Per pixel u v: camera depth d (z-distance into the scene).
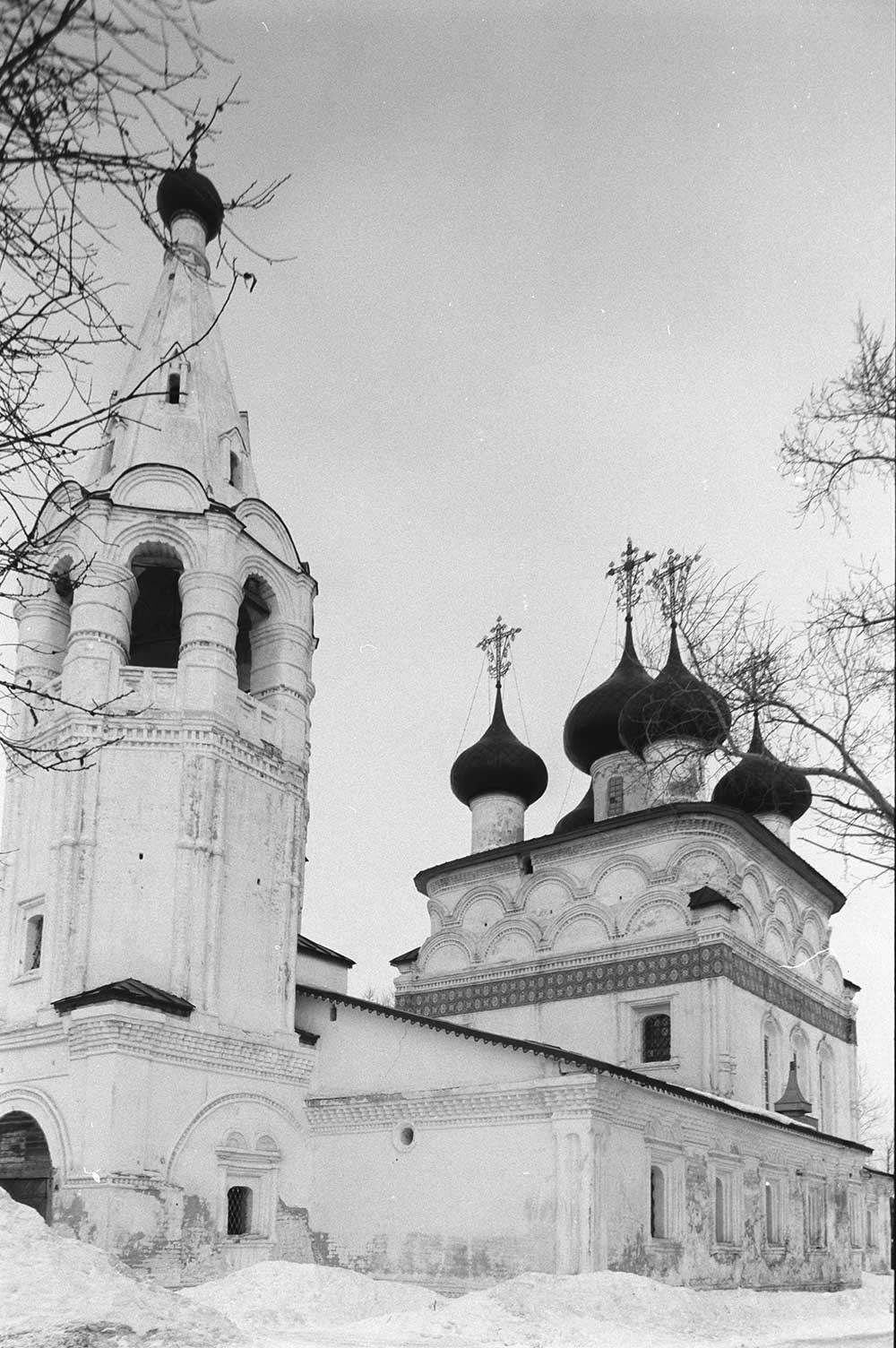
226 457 25.39
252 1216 21.22
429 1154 20.53
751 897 28.28
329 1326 15.98
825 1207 27.20
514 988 29.23
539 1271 18.48
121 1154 19.08
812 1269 25.66
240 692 23.50
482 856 31.84
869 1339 17.41
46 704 22.97
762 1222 23.77
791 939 29.81
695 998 26.06
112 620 22.81
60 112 5.90
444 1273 19.62
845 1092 31.50
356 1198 21.31
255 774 23.34
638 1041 27.02
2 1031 21.30
